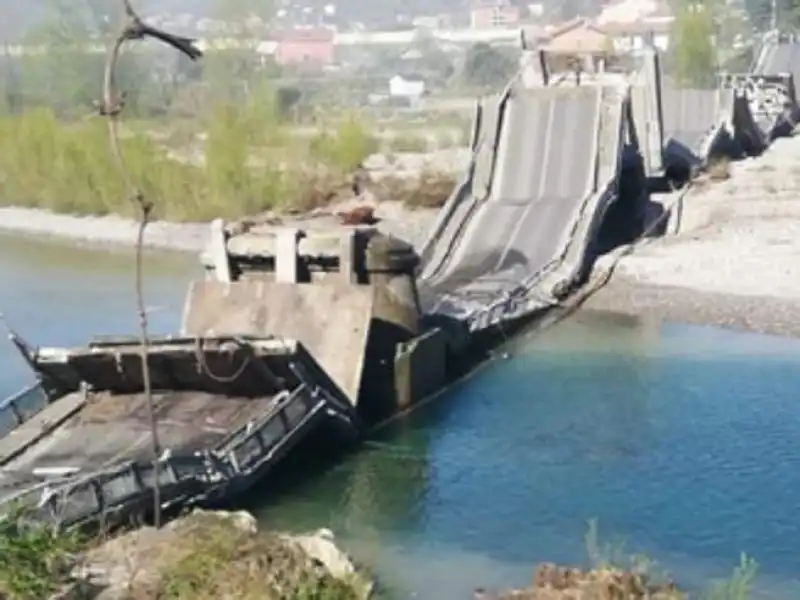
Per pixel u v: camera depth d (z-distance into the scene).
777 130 120.25
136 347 41.16
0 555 26.73
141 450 38.31
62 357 41.59
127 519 33.25
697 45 149.00
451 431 46.94
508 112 80.25
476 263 69.62
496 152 78.94
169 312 70.12
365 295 46.75
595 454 44.00
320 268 48.59
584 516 38.06
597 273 72.19
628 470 42.22
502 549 35.53
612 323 64.25
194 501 35.97
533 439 45.84
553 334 62.22
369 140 121.38
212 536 31.19
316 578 29.69
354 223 59.56
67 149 112.44
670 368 55.59
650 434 46.16
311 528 37.09
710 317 64.31
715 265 72.31
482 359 57.50
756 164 95.19
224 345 40.84
